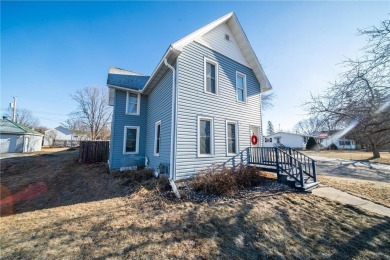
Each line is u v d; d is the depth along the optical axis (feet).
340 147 126.31
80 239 10.41
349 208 14.80
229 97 27.91
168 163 22.35
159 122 27.81
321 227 11.71
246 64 32.30
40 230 11.60
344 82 16.20
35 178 28.12
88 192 20.70
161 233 10.94
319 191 19.45
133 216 13.56
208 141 24.52
